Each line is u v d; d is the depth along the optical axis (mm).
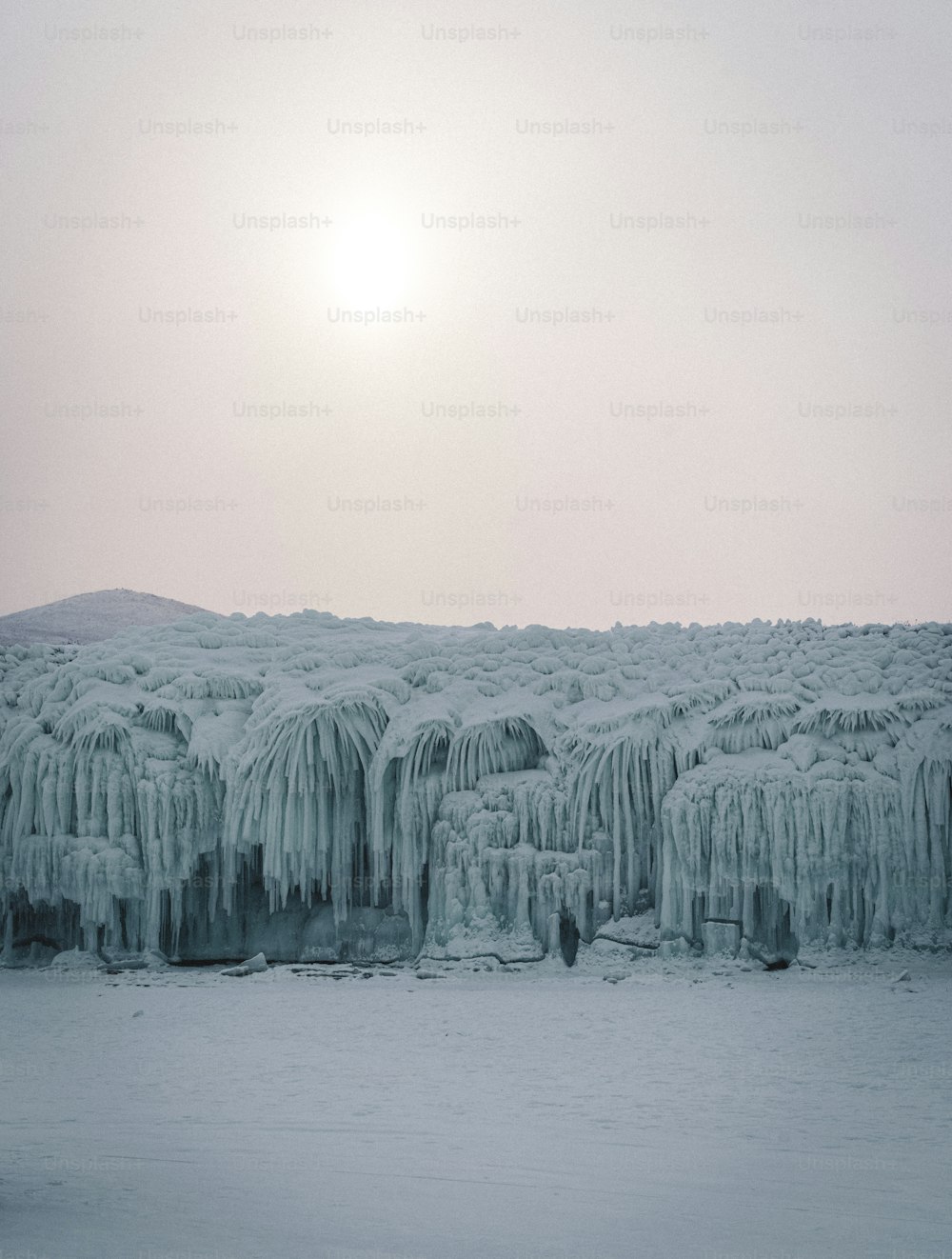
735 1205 10125
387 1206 9898
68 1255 8156
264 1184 10625
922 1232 9336
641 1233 9180
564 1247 8758
